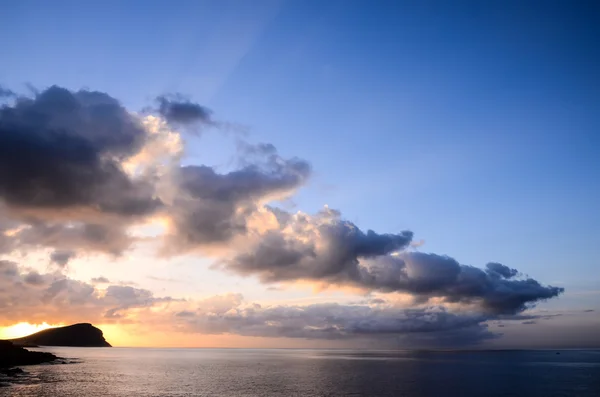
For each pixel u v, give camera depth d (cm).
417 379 12525
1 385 9775
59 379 11412
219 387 10488
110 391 9362
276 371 16238
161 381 11862
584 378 12619
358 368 18100
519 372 15188
